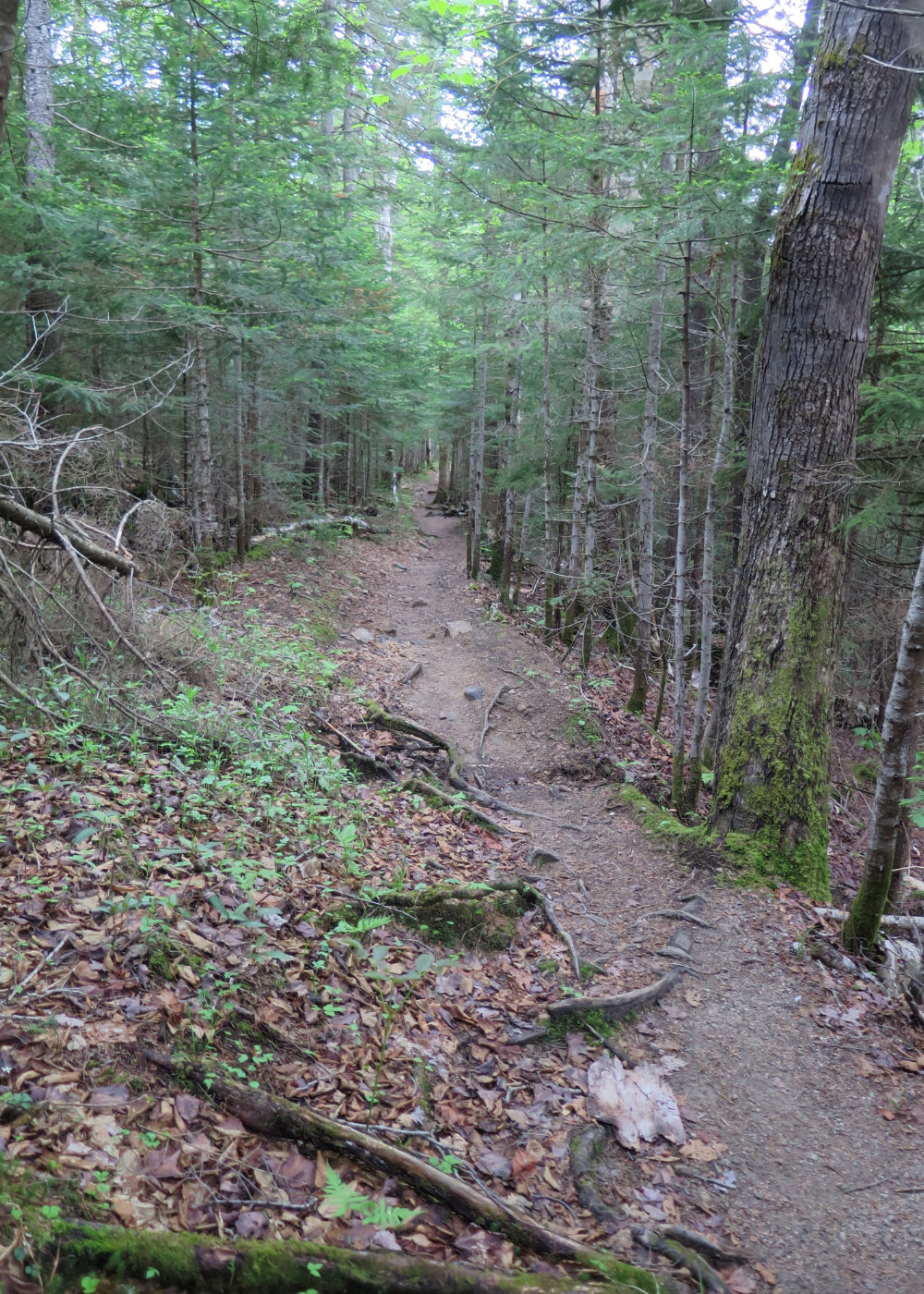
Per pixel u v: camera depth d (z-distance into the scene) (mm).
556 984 5156
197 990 3746
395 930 5113
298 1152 3217
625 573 14188
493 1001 4844
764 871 6781
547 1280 2908
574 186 10930
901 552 10031
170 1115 3100
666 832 7414
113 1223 2561
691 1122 4262
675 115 7223
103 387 11812
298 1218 2928
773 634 7051
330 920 4824
